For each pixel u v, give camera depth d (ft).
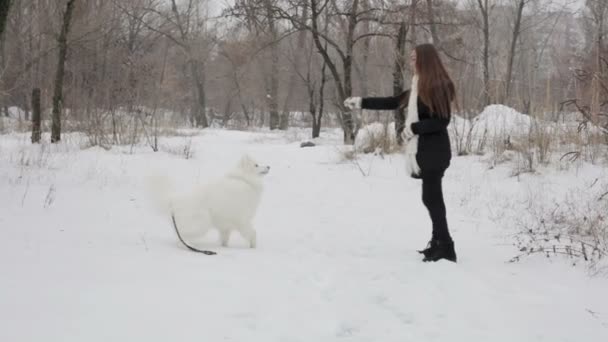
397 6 48.80
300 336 10.42
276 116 110.73
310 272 14.65
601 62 33.50
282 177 35.73
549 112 34.32
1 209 20.53
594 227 19.90
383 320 11.66
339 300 12.60
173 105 76.69
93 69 72.13
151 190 17.15
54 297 11.00
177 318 10.57
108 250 15.38
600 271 15.80
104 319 10.14
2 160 33.65
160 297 11.59
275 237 20.29
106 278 12.60
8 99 77.82
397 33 49.21
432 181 16.33
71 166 33.40
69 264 13.50
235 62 112.57
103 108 49.88
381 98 17.71
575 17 94.89
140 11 110.83
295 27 54.60
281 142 63.16
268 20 62.59
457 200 26.84
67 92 56.75
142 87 53.26
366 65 63.77
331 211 25.98
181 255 15.51
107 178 30.32
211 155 45.47
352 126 50.08
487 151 36.40
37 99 44.70
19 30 74.54
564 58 48.83
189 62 121.80
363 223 23.35
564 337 10.95
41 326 9.55
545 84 37.45
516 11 100.07
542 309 12.56
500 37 102.47
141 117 50.42
